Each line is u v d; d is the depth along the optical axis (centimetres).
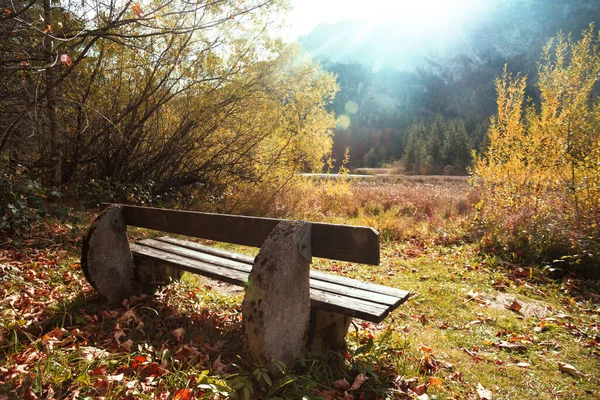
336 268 525
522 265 525
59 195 552
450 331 336
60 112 756
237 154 991
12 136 662
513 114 655
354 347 265
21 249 447
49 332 245
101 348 233
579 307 400
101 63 736
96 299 310
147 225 300
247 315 200
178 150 917
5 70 415
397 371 241
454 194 1211
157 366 211
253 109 913
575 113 573
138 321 270
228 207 920
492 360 283
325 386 207
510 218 599
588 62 570
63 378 188
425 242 681
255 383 203
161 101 835
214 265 281
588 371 270
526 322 357
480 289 444
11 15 379
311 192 1038
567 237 520
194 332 265
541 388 247
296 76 929
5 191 472
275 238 209
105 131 794
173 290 342
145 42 714
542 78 625
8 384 177
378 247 195
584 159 558
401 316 360
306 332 227
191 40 782
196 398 186
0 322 249
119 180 871
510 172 655
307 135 979
